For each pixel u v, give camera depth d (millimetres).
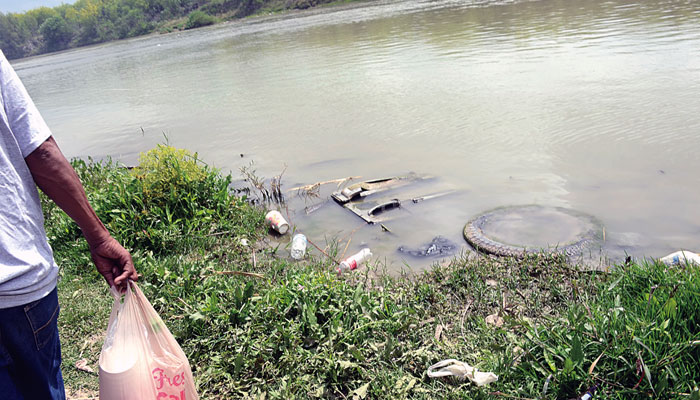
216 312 3830
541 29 16812
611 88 9242
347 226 5941
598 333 3061
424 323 3703
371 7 42906
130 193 5891
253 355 3416
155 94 16109
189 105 13500
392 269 4902
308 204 6652
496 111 9047
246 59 21094
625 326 3021
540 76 10797
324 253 5258
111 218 5672
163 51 34219
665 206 5332
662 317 3053
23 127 2092
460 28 20141
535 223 5305
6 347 2021
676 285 3285
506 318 3381
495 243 4984
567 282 4137
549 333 3201
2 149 1998
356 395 3031
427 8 32531
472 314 3859
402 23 25453
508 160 7051
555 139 7461
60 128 13109
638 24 14859
